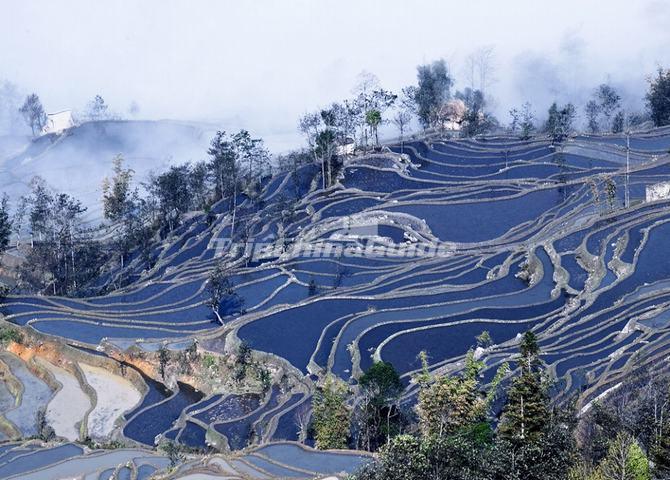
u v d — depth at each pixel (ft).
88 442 485.56
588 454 353.72
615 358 513.04
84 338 627.46
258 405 530.27
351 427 453.99
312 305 648.38
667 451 335.26
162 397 564.30
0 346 634.43
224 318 644.27
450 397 402.72
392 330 587.68
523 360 390.21
